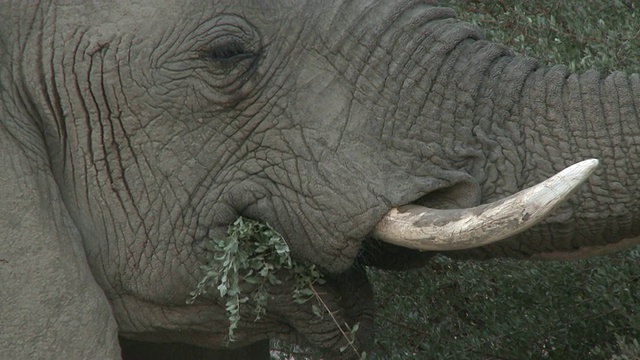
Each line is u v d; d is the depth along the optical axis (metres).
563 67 9.66
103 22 9.60
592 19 12.03
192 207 9.65
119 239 9.66
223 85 9.52
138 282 9.73
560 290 11.88
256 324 9.99
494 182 9.48
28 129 9.55
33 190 9.37
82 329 9.23
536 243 9.62
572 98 9.47
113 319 9.35
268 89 9.55
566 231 9.48
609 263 11.38
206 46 9.53
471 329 12.20
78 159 9.62
